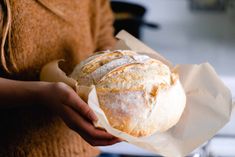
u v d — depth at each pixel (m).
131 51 0.72
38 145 0.71
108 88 0.62
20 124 0.68
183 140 0.65
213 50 1.54
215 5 1.79
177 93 0.67
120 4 1.52
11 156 0.70
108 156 1.05
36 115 0.69
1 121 0.68
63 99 0.58
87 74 0.66
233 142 1.05
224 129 1.05
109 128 0.57
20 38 0.65
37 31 0.67
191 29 1.71
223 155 1.04
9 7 0.62
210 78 0.72
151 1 1.83
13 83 0.62
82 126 0.58
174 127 0.68
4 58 0.65
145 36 1.63
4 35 0.62
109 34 0.89
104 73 0.65
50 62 0.70
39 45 0.68
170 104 0.64
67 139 0.73
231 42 1.61
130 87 0.63
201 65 0.74
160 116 0.63
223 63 1.41
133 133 0.62
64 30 0.71
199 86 0.72
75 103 0.57
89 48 0.79
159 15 1.82
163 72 0.67
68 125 0.60
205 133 0.65
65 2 0.71
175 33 1.69
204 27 1.73
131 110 0.62
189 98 0.72
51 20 0.69
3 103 0.63
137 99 0.62
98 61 0.68
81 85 0.64
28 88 0.61
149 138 0.60
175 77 0.68
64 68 0.73
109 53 0.70
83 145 0.77
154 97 0.63
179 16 1.81
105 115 0.62
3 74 0.67
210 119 0.67
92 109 0.57
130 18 1.47
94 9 0.81
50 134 0.71
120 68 0.64
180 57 1.47
